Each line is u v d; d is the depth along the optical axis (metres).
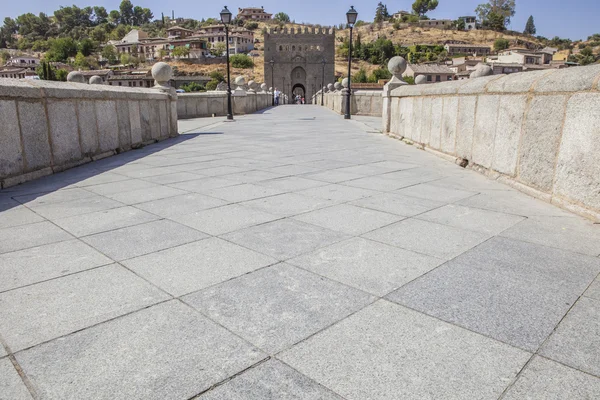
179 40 158.88
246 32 166.25
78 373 1.86
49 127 6.74
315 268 2.96
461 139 7.36
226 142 11.24
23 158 6.12
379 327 2.21
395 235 3.65
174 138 12.51
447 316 2.32
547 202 4.75
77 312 2.38
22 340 2.11
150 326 2.23
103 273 2.89
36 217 4.25
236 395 1.72
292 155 8.62
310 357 1.97
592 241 3.48
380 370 1.88
